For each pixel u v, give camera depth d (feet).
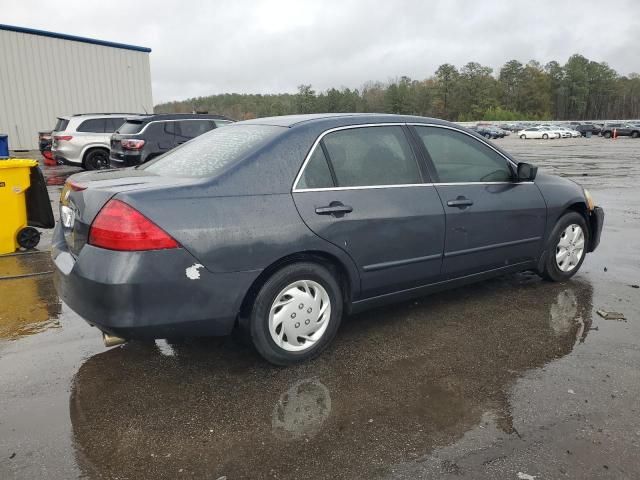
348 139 11.89
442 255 13.04
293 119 12.20
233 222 9.87
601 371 10.74
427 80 424.87
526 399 9.70
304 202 10.73
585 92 396.37
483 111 370.94
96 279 9.16
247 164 10.44
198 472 7.82
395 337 12.51
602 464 7.86
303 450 8.31
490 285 16.28
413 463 7.96
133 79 91.66
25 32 79.41
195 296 9.64
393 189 12.14
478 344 12.10
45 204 20.89
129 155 36.60
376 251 11.78
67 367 11.09
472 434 8.66
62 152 48.78
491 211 13.85
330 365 11.14
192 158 11.68
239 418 9.20
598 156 85.05
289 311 10.82
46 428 8.88
